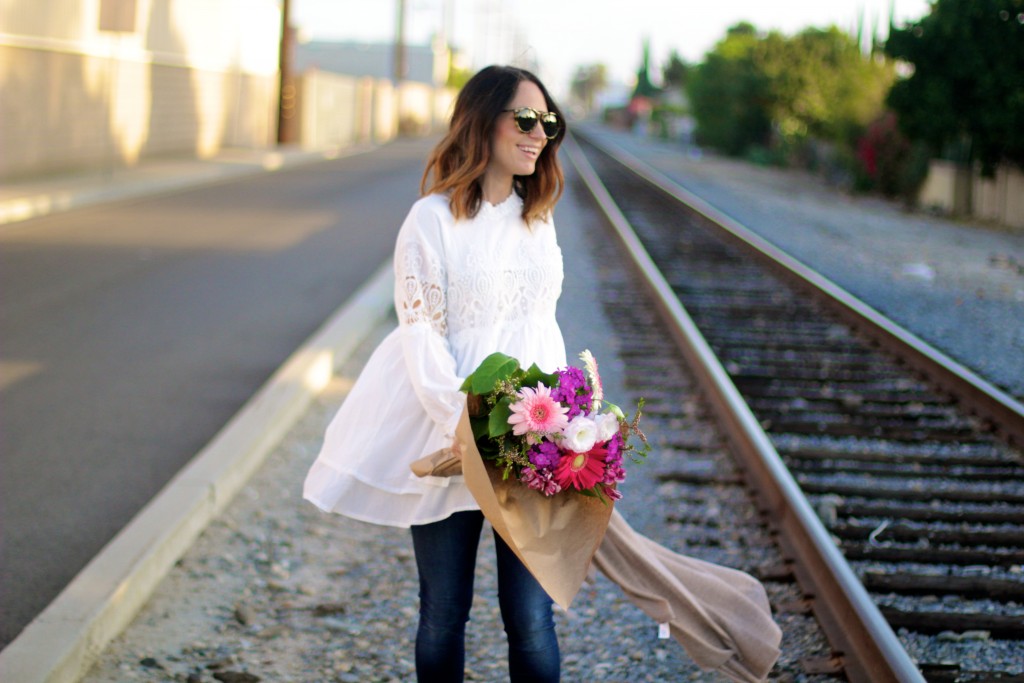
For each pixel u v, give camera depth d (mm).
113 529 4602
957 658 3656
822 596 3990
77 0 20812
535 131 2590
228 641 3676
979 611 4035
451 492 2596
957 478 5535
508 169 2641
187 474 4832
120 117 23609
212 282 10555
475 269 2576
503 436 2406
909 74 20969
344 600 4012
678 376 7426
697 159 44844
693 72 49219
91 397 6508
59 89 20391
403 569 4293
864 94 26656
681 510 4969
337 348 7504
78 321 8539
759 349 8469
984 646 3740
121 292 9820
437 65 83812
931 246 15984
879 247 15617
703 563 3287
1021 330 9516
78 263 11250
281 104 35281
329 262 12133
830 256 14359
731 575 3277
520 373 2426
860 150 25781
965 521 4953
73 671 3328
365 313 8828
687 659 3641
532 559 2395
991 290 11781
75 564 4258
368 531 4660
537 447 2373
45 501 4875
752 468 5398
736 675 3148
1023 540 4676
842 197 25984
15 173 18891
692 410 6590
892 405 6898
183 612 3861
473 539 2723
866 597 3699
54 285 10000
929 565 4457
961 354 8492
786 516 4668
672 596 3061
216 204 17969
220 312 9156
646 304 10078
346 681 3443
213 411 6332
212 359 7547
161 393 6656
